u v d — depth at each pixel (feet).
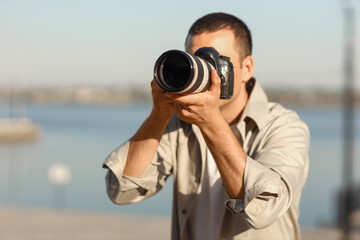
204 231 6.46
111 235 25.07
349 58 31.63
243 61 6.27
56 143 201.36
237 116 6.47
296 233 6.25
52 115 453.58
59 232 25.46
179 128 6.54
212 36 5.99
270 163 5.43
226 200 5.43
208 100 4.87
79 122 355.15
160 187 6.72
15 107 410.31
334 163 147.33
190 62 4.59
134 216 31.07
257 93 6.25
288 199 5.26
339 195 40.52
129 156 6.28
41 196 89.45
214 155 5.19
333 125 332.19
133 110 570.05
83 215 30.86
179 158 6.48
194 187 6.45
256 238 6.02
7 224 27.30
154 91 5.74
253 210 5.05
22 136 212.64
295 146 5.72
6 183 103.76
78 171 122.72
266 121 6.13
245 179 5.05
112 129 281.74
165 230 26.76
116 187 6.41
